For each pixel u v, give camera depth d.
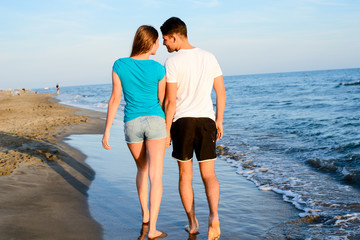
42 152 5.30
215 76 2.53
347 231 2.66
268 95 30.17
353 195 3.62
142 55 2.46
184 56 2.43
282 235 2.60
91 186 3.74
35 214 2.76
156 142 2.45
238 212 3.15
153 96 2.47
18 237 2.28
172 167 4.89
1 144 5.99
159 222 2.80
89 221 2.70
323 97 22.88
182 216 2.95
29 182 3.69
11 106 20.59
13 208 2.85
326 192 3.75
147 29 2.43
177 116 2.45
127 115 2.47
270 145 6.86
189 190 2.55
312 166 5.04
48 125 9.53
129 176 4.23
